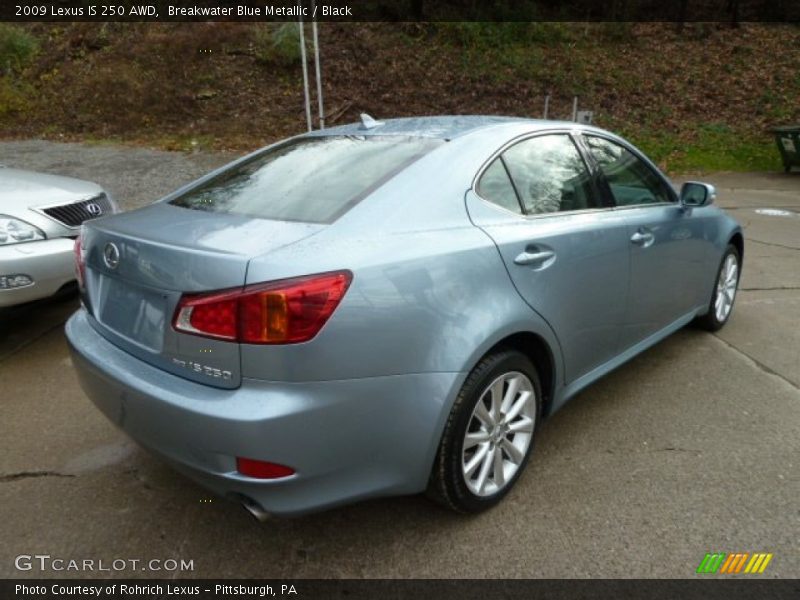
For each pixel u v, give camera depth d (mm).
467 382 2242
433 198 2311
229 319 1856
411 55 15586
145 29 14930
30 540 2344
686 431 3070
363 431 1985
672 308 3615
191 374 1992
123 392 2119
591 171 3053
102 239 2320
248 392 1874
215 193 2666
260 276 1840
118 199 8617
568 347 2730
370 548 2293
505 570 2176
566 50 17203
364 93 14266
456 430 2217
